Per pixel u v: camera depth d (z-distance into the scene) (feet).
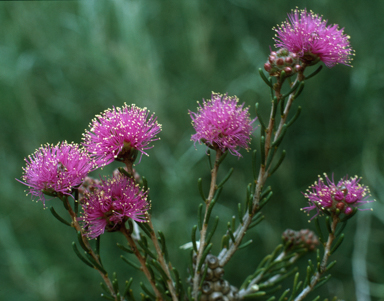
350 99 2.50
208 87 2.63
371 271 2.31
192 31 2.67
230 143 1.14
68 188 1.10
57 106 2.79
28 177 1.11
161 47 2.94
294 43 1.13
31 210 2.61
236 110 1.15
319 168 2.53
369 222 2.18
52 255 2.57
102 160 1.11
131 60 2.55
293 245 1.23
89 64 2.74
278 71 1.12
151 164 2.61
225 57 2.87
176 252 2.25
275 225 2.46
